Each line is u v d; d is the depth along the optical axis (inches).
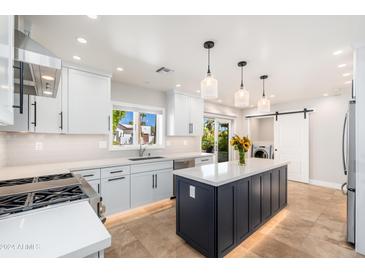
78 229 29.9
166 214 110.0
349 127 77.6
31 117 85.6
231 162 110.4
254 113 231.0
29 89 66.3
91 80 104.2
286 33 68.6
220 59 92.1
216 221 66.5
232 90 151.8
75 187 52.3
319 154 177.2
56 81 58.1
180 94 156.2
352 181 77.5
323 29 65.7
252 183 85.5
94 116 105.0
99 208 45.8
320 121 176.4
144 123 151.2
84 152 116.8
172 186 133.6
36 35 70.1
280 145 203.2
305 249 76.0
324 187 169.3
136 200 113.6
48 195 45.1
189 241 77.6
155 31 67.9
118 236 86.0
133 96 141.3
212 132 213.8
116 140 135.6
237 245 75.8
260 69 105.3
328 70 106.3
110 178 102.4
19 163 94.2
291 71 108.3
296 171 190.7
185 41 75.1
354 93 76.1
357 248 73.3
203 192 71.1
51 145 104.2
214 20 61.2
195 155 152.8
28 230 29.4
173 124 153.1
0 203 39.4
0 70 29.3
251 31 67.5
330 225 96.9
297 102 191.0
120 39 73.6
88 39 73.6
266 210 97.3
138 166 114.4
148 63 98.2
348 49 81.0
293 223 99.1
